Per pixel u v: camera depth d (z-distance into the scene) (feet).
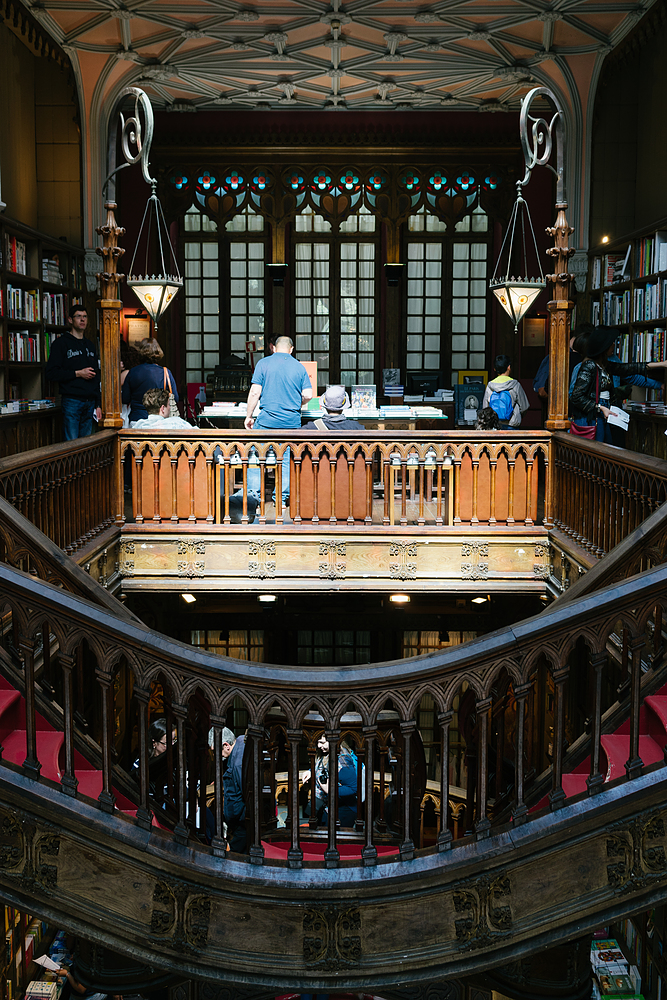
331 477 24.23
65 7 31.68
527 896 11.39
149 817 11.57
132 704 35.55
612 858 11.36
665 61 36.29
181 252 47.24
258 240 47.37
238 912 11.49
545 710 34.94
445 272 47.93
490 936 11.43
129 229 45.37
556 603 15.26
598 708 11.31
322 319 48.32
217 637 42.57
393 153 45.34
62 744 13.88
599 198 40.88
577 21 33.19
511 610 41.27
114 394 24.14
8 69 36.58
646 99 38.83
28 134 39.45
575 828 11.20
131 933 11.42
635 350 35.60
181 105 43.21
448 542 24.27
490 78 38.91
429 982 11.46
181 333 47.75
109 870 11.38
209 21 32.60
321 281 48.11
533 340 46.98
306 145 45.01
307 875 11.35
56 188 40.70
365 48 35.14
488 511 24.49
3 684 14.16
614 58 38.73
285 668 11.36
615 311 38.32
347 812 18.11
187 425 25.53
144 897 11.44
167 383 28.99
